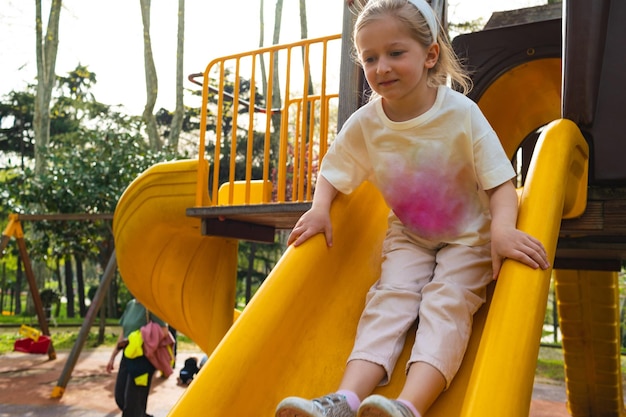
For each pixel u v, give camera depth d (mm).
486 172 1976
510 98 4609
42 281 22312
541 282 1750
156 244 5770
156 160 13203
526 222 1925
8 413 7031
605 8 2754
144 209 5594
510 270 1781
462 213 2064
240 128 25750
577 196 2699
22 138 31781
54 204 12438
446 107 2031
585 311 5793
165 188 5430
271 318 1915
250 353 1819
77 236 12852
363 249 2422
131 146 13164
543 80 4445
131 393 5535
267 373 1900
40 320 11266
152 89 22516
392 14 1956
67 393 8133
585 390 6082
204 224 5094
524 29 4168
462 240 2051
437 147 2043
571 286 5754
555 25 4090
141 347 5555
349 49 4266
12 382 8875
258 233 5555
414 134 2062
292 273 2055
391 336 1921
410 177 2084
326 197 2289
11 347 12711
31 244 13625
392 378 1895
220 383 1735
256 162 24625
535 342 1628
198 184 5180
